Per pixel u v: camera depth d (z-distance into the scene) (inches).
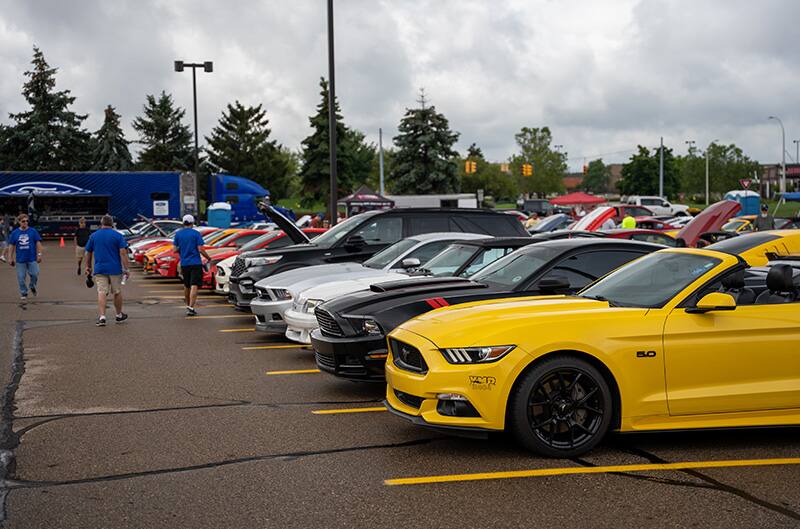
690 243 645.9
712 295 231.6
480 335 227.3
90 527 181.5
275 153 3491.6
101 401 311.9
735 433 259.8
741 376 236.7
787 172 3607.3
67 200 1798.7
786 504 194.4
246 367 384.5
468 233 510.3
